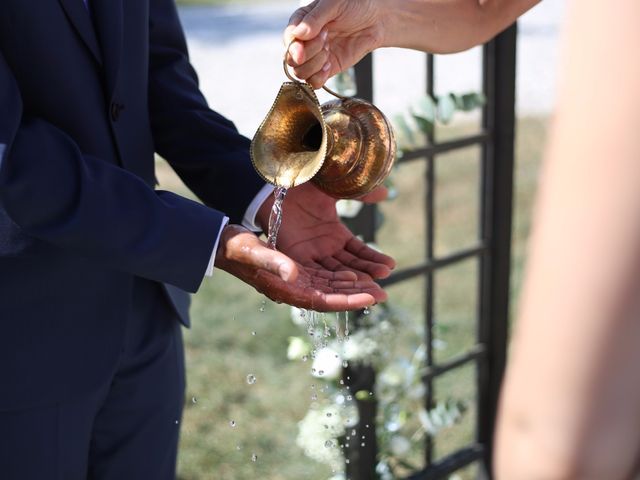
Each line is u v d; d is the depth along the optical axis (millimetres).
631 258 643
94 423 1906
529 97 7910
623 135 646
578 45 673
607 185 648
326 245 1820
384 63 8914
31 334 1722
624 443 662
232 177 1882
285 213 1817
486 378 2916
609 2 665
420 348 2799
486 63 2678
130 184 1617
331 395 2549
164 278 1626
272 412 3602
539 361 668
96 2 1716
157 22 2000
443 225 5582
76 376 1771
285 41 1646
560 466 669
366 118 1711
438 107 2625
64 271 1727
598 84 658
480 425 2930
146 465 1967
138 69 1821
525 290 696
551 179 675
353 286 1705
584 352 652
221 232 1627
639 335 647
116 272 1804
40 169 1535
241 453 3340
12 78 1562
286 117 1675
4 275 1691
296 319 2545
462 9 1950
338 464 2584
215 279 4855
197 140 1942
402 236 5426
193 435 3453
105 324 1801
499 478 718
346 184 1713
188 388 3768
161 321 1929
